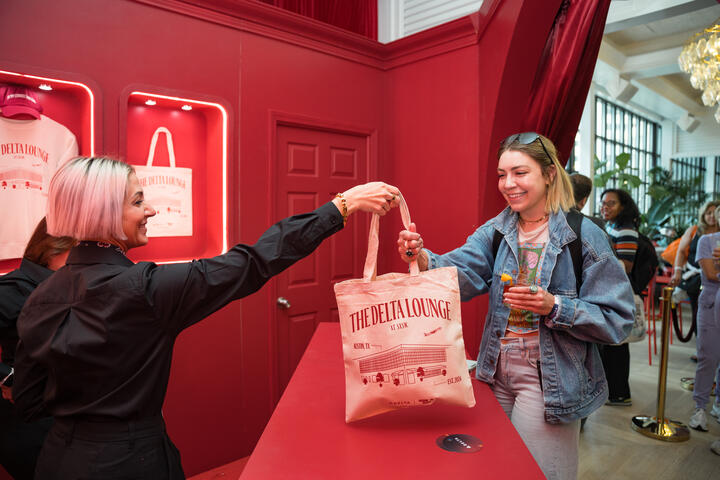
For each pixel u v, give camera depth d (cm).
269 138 278
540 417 131
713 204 376
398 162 336
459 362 103
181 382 249
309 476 84
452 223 306
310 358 153
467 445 96
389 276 115
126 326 95
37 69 203
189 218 267
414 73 322
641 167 1272
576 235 132
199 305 100
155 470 99
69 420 97
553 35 264
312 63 297
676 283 412
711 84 514
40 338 96
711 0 450
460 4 310
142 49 232
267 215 279
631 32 746
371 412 103
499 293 142
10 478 196
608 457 265
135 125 249
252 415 276
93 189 98
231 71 262
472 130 290
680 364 439
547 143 136
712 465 256
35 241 155
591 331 122
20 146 208
